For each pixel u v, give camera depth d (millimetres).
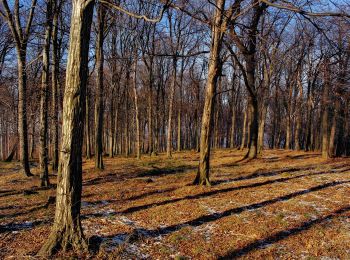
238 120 54906
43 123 12992
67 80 5812
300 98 34875
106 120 47531
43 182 12898
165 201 10328
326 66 11125
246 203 10062
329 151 26812
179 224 8109
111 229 7594
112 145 30734
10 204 9859
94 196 11109
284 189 12000
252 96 21922
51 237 5926
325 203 10117
